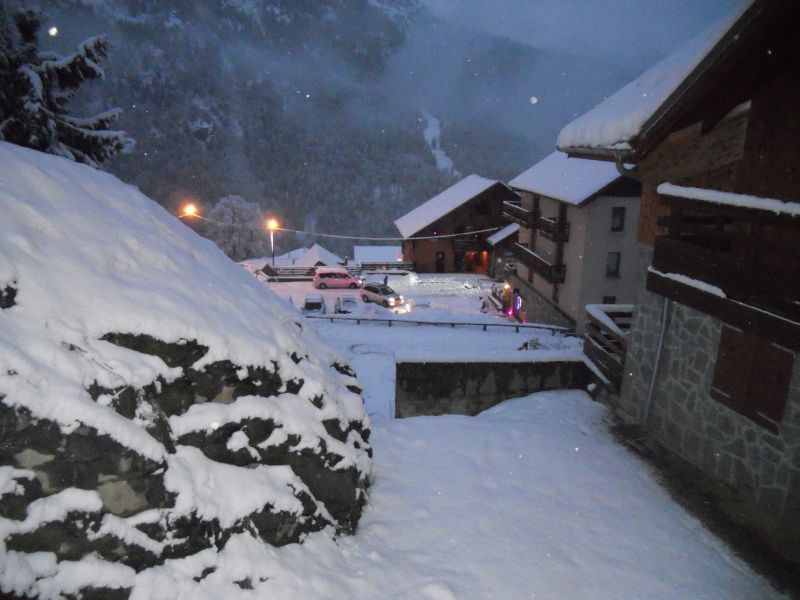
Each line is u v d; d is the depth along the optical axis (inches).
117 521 145.8
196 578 156.6
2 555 129.0
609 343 380.8
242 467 186.2
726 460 269.4
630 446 314.7
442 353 401.1
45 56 538.0
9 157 193.5
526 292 1146.0
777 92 234.7
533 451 299.4
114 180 243.9
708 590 203.0
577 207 852.0
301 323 278.4
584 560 214.1
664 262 304.3
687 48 307.7
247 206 2608.3
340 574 189.8
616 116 305.1
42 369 140.1
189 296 197.8
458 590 190.1
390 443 298.5
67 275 164.4
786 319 224.1
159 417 166.1
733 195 247.4
